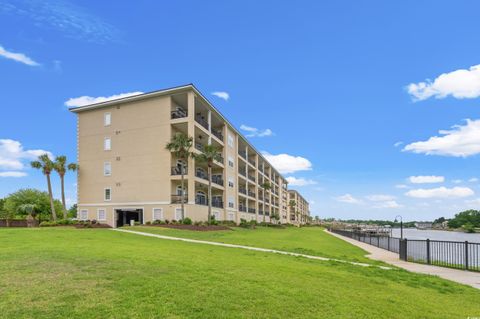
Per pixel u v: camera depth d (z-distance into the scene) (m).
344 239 40.00
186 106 46.03
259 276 9.59
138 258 11.51
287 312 6.62
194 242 22.08
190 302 6.72
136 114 43.09
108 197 42.84
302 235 42.06
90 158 44.62
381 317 6.88
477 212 123.94
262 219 77.62
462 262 17.70
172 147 38.81
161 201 40.28
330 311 6.89
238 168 62.50
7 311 5.79
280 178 108.25
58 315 5.73
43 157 43.50
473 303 8.92
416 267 15.72
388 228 95.44
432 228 160.50
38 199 66.00
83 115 45.91
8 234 21.77
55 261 10.27
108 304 6.35
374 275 11.98
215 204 49.38
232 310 6.49
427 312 7.57
